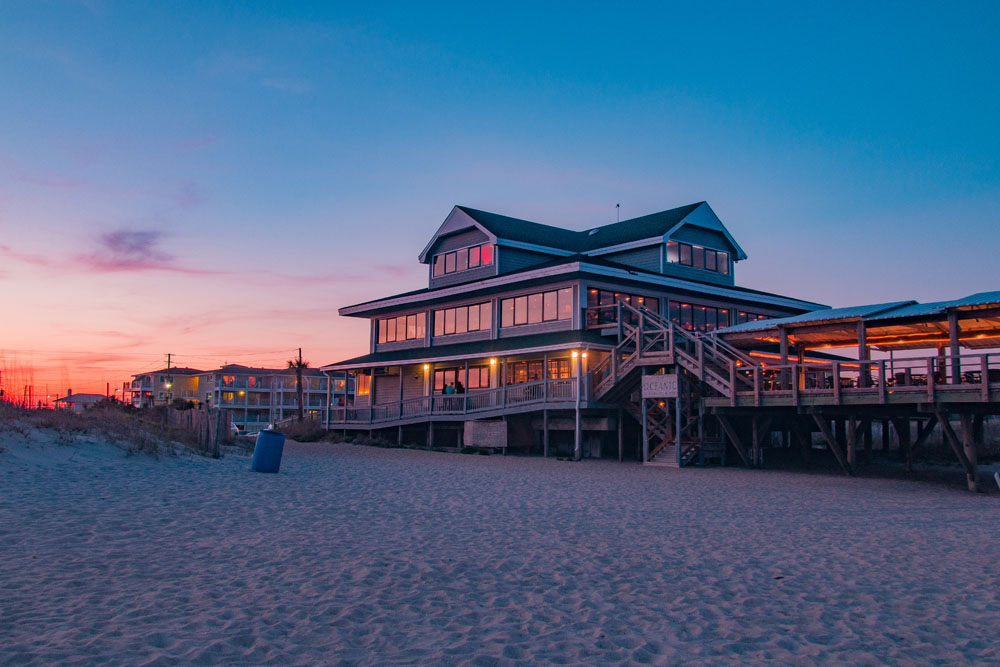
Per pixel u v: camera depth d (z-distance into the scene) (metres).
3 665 5.35
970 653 6.56
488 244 36.69
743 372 27.50
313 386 94.31
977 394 19.16
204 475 17.52
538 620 7.28
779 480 21.78
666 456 26.95
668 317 35.09
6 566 8.27
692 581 9.05
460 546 10.78
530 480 20.45
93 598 7.25
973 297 22.78
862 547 11.45
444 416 34.53
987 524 13.87
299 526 11.83
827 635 7.04
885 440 32.91
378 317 43.53
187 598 7.45
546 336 32.31
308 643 6.32
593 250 37.78
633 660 6.21
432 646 6.38
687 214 36.12
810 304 40.19
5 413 18.67
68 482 14.41
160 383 97.56
